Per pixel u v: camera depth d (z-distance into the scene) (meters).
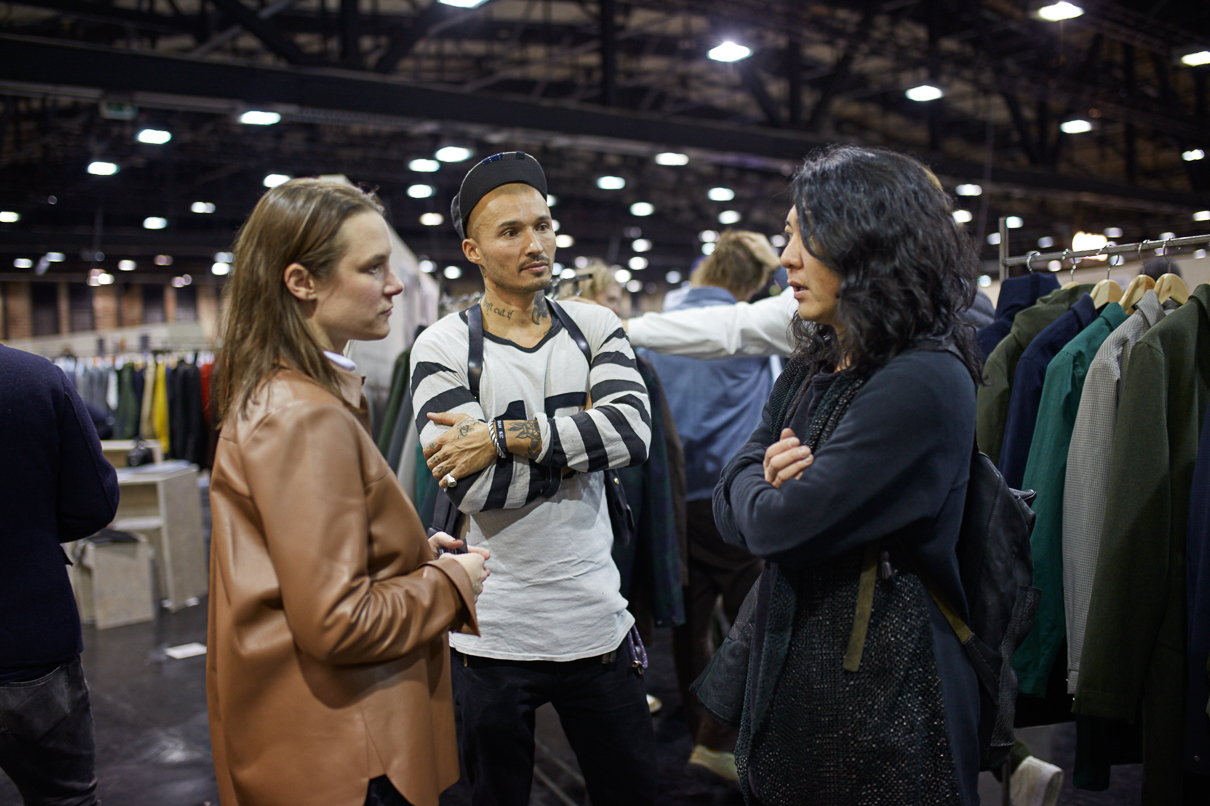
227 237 12.51
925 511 1.07
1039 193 10.39
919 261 1.10
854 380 1.19
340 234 1.10
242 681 1.03
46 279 15.02
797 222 1.19
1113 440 1.70
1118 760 1.77
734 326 2.35
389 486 1.12
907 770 1.09
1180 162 13.94
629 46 10.10
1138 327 1.75
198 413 8.60
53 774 1.80
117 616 4.54
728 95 11.85
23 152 9.56
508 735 1.58
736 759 1.28
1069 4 5.58
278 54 5.44
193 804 2.58
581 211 15.40
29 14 7.31
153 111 9.31
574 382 1.65
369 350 3.15
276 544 0.99
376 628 1.01
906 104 12.02
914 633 1.11
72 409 1.81
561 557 1.57
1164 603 1.59
